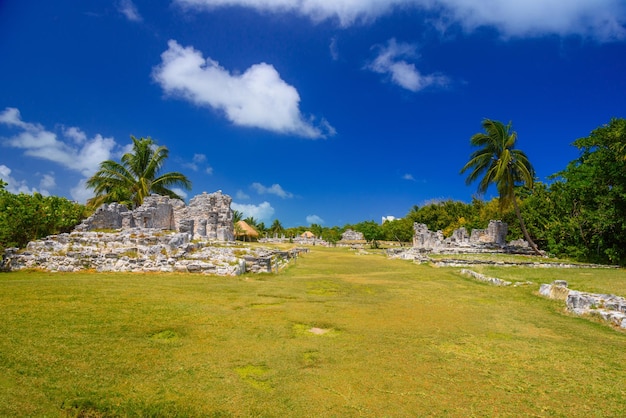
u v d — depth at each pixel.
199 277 14.76
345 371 5.88
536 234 32.22
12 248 15.81
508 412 4.83
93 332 7.09
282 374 5.69
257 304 10.30
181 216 28.80
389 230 67.00
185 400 4.83
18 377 5.12
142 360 5.96
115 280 13.02
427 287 14.64
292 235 93.81
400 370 5.99
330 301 11.12
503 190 31.45
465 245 36.97
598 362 6.55
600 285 13.57
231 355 6.36
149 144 33.91
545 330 8.55
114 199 31.03
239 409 4.68
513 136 30.34
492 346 7.29
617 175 24.28
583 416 4.79
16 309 8.32
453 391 5.35
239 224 54.09
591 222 25.83
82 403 4.61
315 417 4.57
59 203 21.75
